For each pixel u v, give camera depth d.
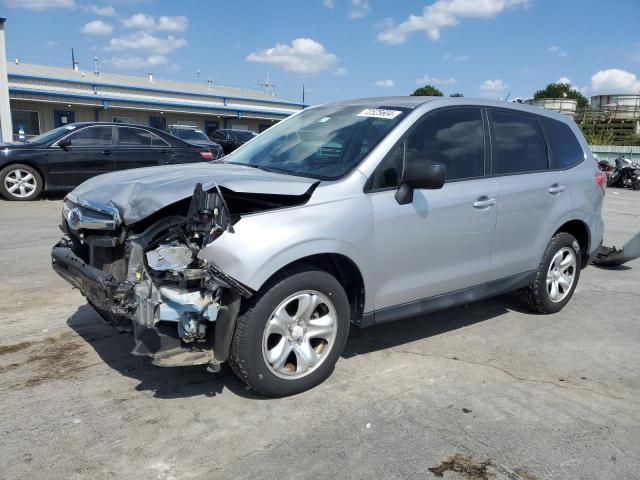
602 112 37.12
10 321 4.70
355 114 4.45
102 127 11.84
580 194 5.40
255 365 3.38
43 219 9.45
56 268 3.94
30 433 3.10
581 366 4.29
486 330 4.98
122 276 3.38
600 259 7.59
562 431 3.33
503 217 4.61
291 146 4.43
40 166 11.30
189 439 3.10
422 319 5.20
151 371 3.88
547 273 5.27
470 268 4.46
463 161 4.42
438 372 4.07
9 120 20.12
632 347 4.73
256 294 3.34
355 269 3.73
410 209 3.93
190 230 3.16
